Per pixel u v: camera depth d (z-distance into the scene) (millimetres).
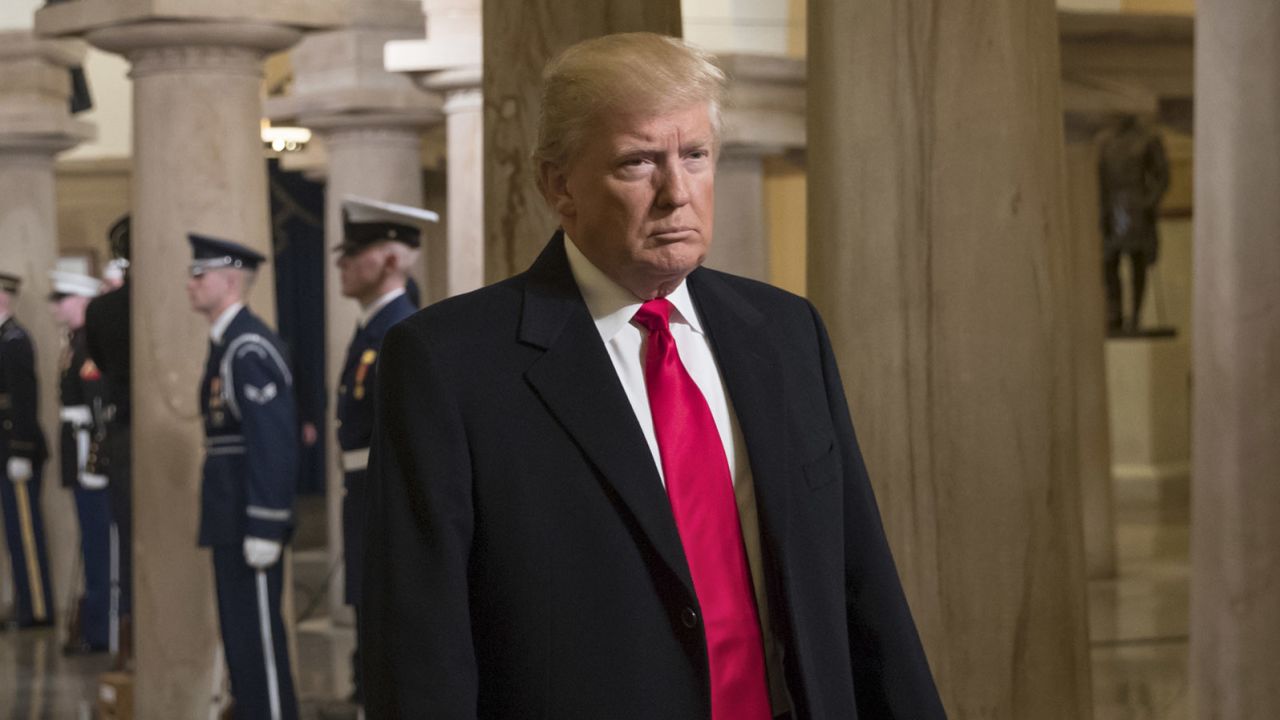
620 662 1602
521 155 3068
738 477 1713
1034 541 2902
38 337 9656
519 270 3088
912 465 2908
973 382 2889
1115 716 6293
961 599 2904
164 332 6090
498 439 1641
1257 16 2785
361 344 5734
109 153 13172
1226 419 2867
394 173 8570
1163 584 9625
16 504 9297
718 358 1746
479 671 1632
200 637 6145
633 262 1647
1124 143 11898
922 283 2896
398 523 1624
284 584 5586
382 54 8328
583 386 1666
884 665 1755
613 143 1620
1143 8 11062
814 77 3014
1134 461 13461
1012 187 2887
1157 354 13477
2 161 9578
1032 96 2908
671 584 1625
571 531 1623
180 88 6039
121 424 7656
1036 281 2898
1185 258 13922
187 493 6121
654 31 3029
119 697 6434
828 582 1704
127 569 7762
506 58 3066
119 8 5875
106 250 13312
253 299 6195
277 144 8703
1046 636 2916
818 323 1856
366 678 1628
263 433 5402
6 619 9672
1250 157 2805
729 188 9469
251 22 5980
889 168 2904
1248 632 2865
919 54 2889
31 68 9328
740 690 1645
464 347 1678
